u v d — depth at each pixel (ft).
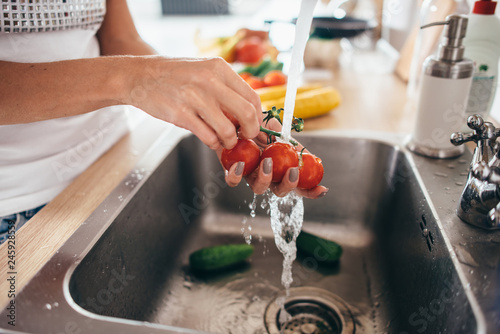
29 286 1.51
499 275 1.51
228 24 11.04
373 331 2.10
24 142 2.23
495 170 1.62
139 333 1.30
